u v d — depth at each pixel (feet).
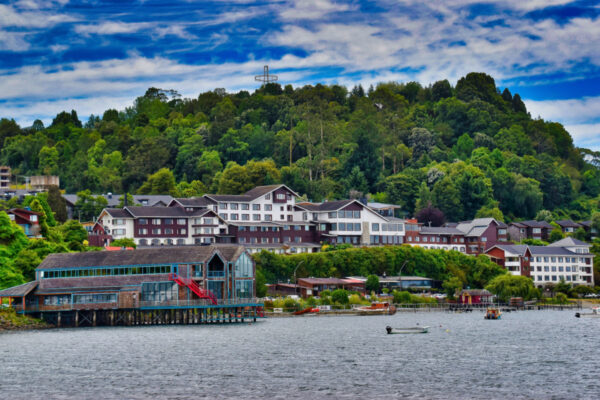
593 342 408.05
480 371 313.32
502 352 368.27
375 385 286.05
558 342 409.08
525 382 289.53
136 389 282.56
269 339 422.82
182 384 290.76
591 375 302.66
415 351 372.38
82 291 520.83
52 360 347.56
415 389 278.87
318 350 376.07
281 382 292.61
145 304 514.27
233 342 408.67
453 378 298.35
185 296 513.45
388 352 368.68
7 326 488.85
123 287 521.65
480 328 491.72
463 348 383.65
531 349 379.35
